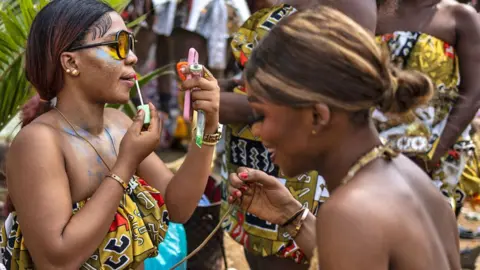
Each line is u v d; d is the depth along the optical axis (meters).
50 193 1.45
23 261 1.54
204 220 2.69
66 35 1.50
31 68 1.55
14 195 1.48
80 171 1.55
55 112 1.57
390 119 1.24
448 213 1.22
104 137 1.65
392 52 2.38
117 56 1.55
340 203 1.07
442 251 1.14
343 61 1.07
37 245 1.45
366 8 1.90
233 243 3.49
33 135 1.48
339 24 1.10
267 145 1.20
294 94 1.09
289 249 2.12
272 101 1.13
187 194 1.74
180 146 4.88
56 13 1.51
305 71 1.08
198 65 1.63
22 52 2.30
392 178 1.13
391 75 1.15
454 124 2.38
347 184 1.11
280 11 1.99
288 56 1.09
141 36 4.55
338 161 1.16
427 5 2.38
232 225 2.29
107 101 1.58
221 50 4.44
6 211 1.71
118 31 1.55
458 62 2.42
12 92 2.35
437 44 2.37
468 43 2.37
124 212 1.59
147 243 1.62
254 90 1.15
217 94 1.65
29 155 1.46
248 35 2.10
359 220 1.05
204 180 1.75
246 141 2.17
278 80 1.10
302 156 1.18
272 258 2.21
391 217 1.06
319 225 1.09
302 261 2.13
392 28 2.39
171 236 2.25
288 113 1.13
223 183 2.37
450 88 2.40
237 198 1.64
